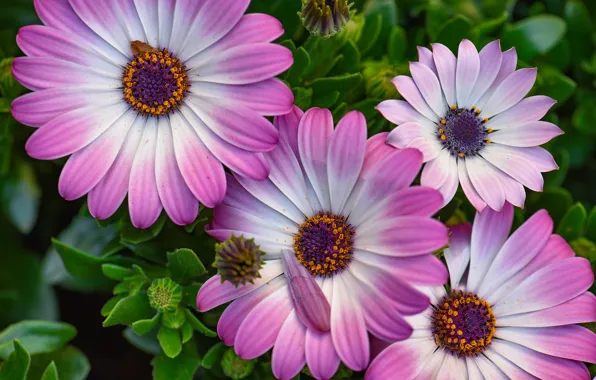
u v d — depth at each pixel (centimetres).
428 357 35
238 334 34
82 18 35
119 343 43
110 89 35
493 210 36
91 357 43
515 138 36
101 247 38
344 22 36
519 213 39
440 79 36
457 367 35
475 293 36
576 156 42
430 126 36
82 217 39
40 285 40
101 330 43
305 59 37
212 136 35
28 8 40
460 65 36
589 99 42
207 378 38
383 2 40
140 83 35
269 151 35
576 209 39
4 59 38
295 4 38
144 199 34
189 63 35
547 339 35
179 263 36
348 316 34
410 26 42
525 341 35
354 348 33
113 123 35
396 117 35
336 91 38
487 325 36
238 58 34
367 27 40
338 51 38
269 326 34
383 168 34
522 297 35
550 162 36
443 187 35
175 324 36
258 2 39
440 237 33
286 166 35
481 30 40
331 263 35
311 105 38
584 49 43
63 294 43
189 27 35
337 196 35
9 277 40
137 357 43
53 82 34
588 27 42
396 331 33
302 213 35
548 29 40
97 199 34
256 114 34
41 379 37
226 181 35
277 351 33
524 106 36
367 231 34
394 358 34
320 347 33
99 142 35
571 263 35
